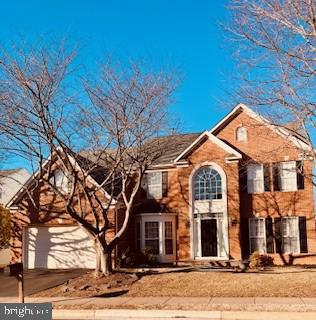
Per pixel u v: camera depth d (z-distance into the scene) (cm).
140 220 3033
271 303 1594
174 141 3117
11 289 2192
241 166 2861
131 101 2217
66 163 2320
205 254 2866
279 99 1822
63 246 2911
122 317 1527
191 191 2942
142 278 2198
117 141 2267
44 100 1994
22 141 2069
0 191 4222
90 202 2284
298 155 2584
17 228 2988
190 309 1573
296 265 2667
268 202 2842
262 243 2822
